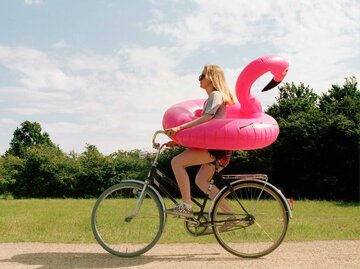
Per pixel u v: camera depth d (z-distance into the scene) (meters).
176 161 5.29
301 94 36.66
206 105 5.27
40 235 7.48
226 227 5.25
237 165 27.45
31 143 69.44
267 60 5.59
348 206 17.59
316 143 25.95
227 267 4.75
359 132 24.97
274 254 5.41
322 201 22.44
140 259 5.18
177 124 5.43
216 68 5.47
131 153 39.22
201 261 5.06
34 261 5.09
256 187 5.28
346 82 31.61
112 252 5.33
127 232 5.43
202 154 5.26
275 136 5.53
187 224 5.33
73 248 5.92
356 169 25.42
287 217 5.21
